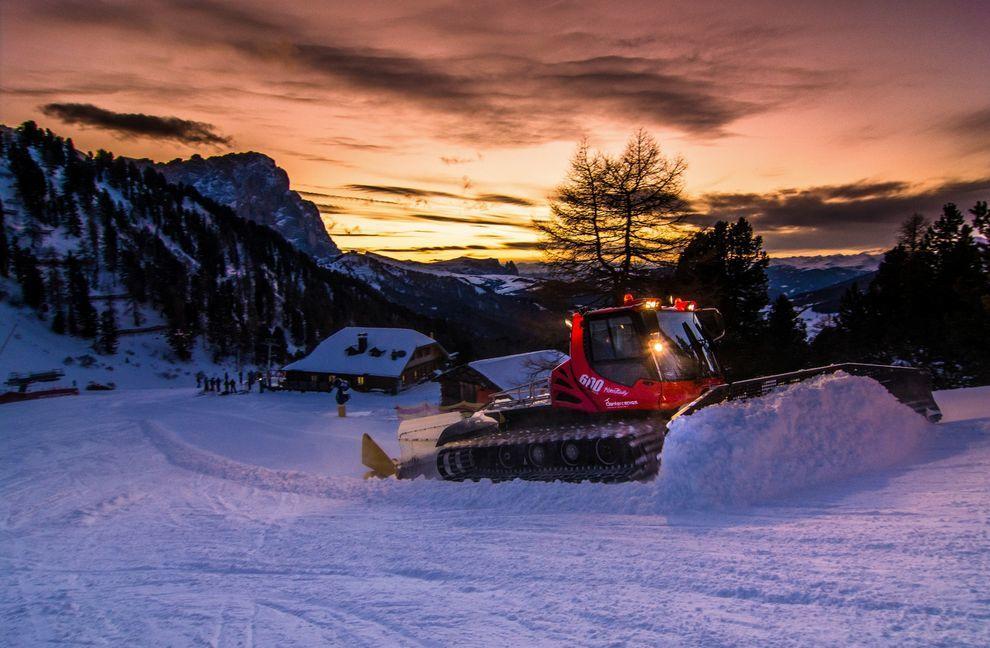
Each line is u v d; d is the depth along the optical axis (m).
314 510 9.32
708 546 5.11
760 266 29.22
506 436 9.33
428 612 4.31
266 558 6.63
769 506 6.18
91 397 57.97
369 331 71.62
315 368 66.56
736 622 3.49
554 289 22.53
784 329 33.19
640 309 8.51
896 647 2.94
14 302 142.62
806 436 7.19
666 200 21.66
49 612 5.25
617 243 22.47
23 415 39.84
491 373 39.66
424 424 12.08
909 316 30.77
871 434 7.69
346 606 4.67
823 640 3.12
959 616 3.18
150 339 145.88
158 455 20.11
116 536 8.88
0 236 156.38
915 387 9.77
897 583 3.74
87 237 195.38
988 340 25.20
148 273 175.88
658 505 6.50
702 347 8.90
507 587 4.68
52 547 8.48
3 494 14.38
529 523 6.76
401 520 7.81
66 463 19.28
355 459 18.44
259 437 24.38
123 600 5.48
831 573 4.07
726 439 6.69
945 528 4.73
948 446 7.93
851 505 5.82
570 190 22.19
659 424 8.05
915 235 39.50
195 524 9.18
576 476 8.09
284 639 4.11
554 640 3.56
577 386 9.06
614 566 4.87
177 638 4.33
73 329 137.75
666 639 3.38
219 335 147.50
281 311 190.50
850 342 33.31
